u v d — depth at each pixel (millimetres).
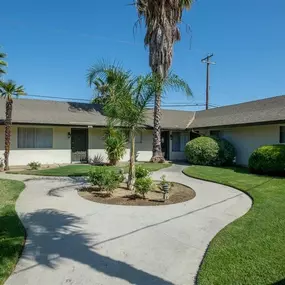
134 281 3514
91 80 11305
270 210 6469
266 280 3396
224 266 3777
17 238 4715
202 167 14930
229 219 6012
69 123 16203
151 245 4617
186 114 22750
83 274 3658
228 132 17453
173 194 8391
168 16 14727
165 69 14828
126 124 8977
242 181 10414
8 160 14594
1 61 13164
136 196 7973
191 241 4801
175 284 3467
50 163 16734
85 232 5156
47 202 7270
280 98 15758
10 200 7328
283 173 11734
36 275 3617
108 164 16656
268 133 14547
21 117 15523
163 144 20406
